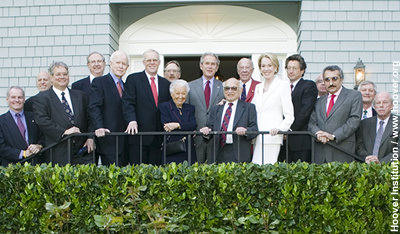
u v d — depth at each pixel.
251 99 6.62
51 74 6.00
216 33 9.41
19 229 4.67
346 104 5.68
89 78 6.75
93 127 5.92
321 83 6.87
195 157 5.86
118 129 6.05
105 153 5.93
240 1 9.01
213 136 5.57
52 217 4.62
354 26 8.70
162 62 9.47
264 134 5.72
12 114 6.01
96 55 6.72
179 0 8.88
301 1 8.75
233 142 5.74
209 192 4.59
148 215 4.19
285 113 5.83
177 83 5.86
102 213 4.56
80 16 8.88
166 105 5.90
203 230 4.54
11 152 5.74
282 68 9.38
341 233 4.50
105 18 8.84
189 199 4.59
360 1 8.71
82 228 4.61
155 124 6.06
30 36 8.93
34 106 5.83
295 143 5.90
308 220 4.51
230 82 5.81
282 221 4.51
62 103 5.95
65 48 8.88
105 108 6.05
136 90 6.07
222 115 5.86
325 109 5.79
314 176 4.56
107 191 4.63
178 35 9.43
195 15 9.41
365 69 8.64
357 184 4.55
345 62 8.69
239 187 4.57
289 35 9.31
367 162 5.48
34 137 6.04
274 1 9.05
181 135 5.80
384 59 8.66
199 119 6.27
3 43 8.97
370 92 6.62
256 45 9.37
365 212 4.53
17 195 4.73
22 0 8.96
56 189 4.64
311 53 8.71
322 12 8.73
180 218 4.38
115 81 6.16
